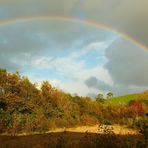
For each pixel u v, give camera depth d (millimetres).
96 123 34656
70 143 13734
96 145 12148
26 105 28281
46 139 18578
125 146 11789
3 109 26750
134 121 30031
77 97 40031
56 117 31516
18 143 17609
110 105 43219
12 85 28547
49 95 32531
